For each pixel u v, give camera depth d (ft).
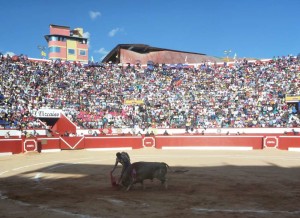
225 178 46.14
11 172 55.72
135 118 126.82
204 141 103.09
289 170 55.16
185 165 62.49
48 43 252.62
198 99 133.69
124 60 204.23
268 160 71.10
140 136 106.83
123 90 141.08
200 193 35.58
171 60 219.41
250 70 142.61
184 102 133.39
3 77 127.24
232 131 114.83
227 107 126.62
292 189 37.76
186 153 89.86
